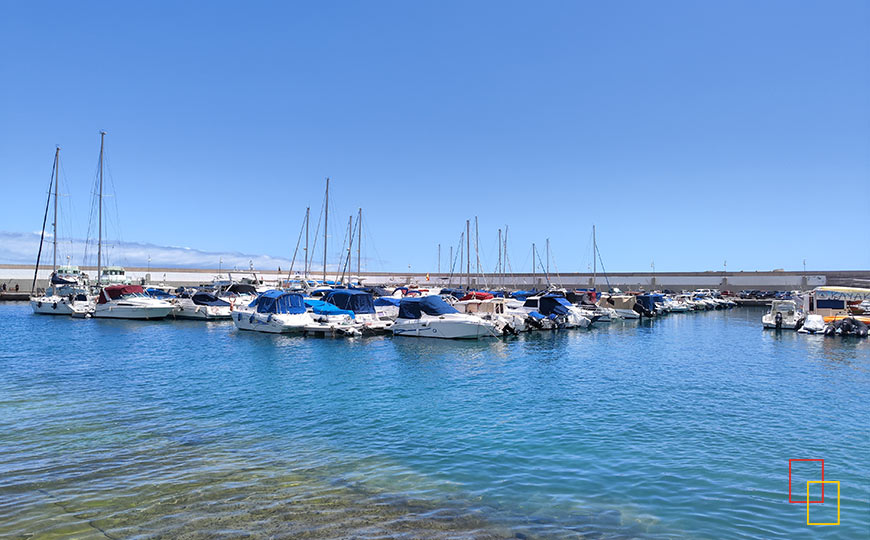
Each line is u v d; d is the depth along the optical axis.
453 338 36.12
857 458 12.98
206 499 10.31
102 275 75.94
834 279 99.94
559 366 27.11
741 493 10.87
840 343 38.06
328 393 20.17
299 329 38.16
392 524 9.34
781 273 104.44
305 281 66.06
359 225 70.00
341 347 33.12
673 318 66.88
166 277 100.94
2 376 22.98
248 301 53.91
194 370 24.88
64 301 54.56
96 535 8.85
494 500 10.45
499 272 87.12
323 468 12.12
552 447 13.75
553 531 9.19
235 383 21.92
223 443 13.92
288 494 10.61
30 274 92.69
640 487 11.13
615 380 23.28
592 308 58.72
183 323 48.38
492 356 30.25
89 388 20.62
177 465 12.22
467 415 17.00
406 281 120.00
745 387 21.81
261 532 8.99
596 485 11.23
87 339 36.72
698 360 29.66
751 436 14.77
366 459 12.78
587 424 15.97
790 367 27.20
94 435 14.48
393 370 25.34
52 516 9.53
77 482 11.12
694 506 10.24
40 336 38.47
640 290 110.88
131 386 21.11
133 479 11.33
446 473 11.88
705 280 109.56
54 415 16.55
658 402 18.97
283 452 13.25
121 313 50.25
